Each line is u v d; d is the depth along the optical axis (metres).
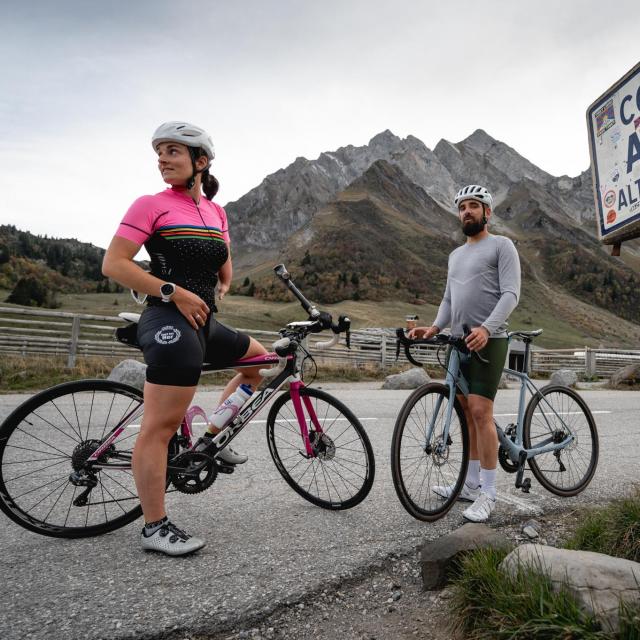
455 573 2.18
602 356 19.12
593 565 1.84
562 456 3.66
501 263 3.17
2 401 7.01
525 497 3.47
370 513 3.08
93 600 2.03
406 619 2.03
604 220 2.40
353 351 16.41
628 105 2.23
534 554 1.96
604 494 3.59
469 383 3.18
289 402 3.24
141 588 2.13
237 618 1.96
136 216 2.44
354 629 1.96
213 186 2.86
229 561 2.40
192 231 2.56
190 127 2.58
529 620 1.67
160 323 2.45
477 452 3.38
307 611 2.06
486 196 3.29
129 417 2.75
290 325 3.06
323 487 3.23
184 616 1.94
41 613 1.93
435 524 2.96
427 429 3.12
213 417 2.79
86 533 2.65
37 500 2.98
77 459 2.68
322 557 2.46
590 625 1.61
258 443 4.76
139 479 2.46
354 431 3.07
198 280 2.59
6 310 11.99
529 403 3.48
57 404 2.70
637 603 1.65
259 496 3.34
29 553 2.44
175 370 2.42
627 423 6.81
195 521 2.89
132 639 1.82
